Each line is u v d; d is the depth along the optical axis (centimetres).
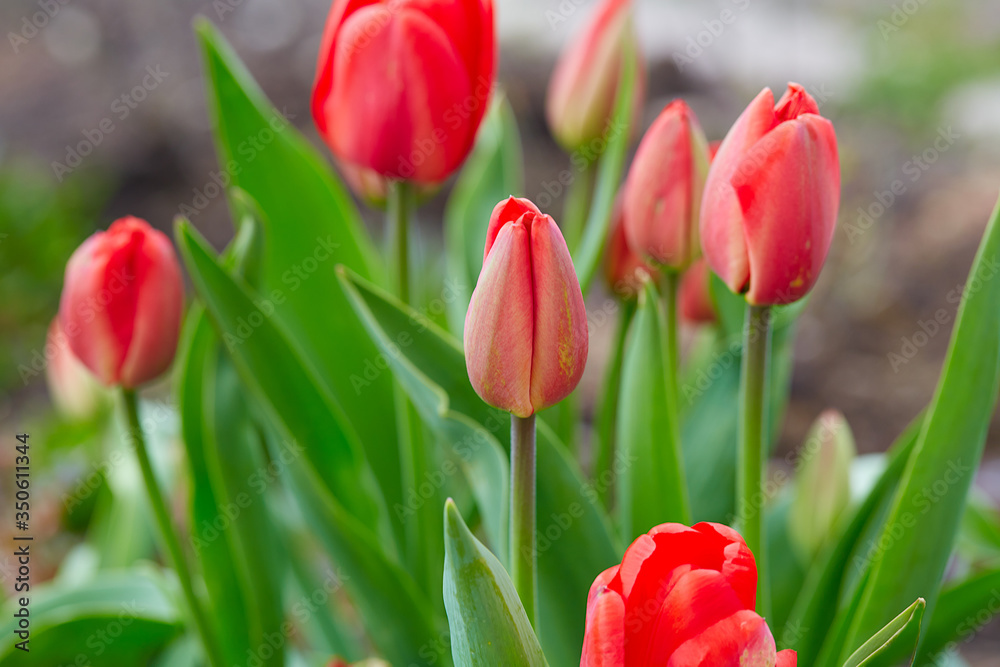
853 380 220
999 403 207
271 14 311
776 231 90
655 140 97
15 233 249
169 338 98
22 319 241
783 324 106
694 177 97
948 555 94
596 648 84
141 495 117
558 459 95
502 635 87
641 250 98
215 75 104
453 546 86
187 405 102
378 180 105
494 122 113
